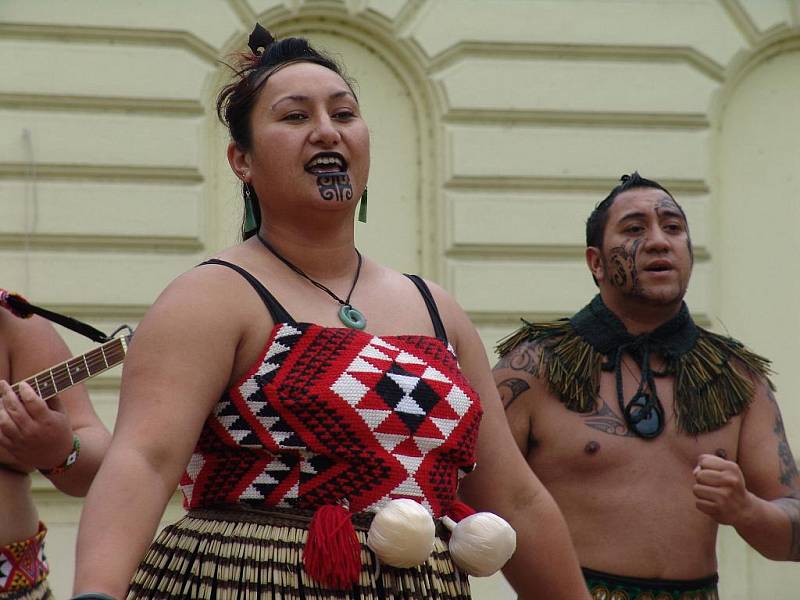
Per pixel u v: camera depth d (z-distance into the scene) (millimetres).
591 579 11125
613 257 11633
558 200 21328
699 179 21750
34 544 10367
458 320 7824
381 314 7414
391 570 6918
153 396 6809
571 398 11391
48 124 20047
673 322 11688
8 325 10422
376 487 6867
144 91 20312
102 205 20047
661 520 11227
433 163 21250
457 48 21328
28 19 20094
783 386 21797
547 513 7898
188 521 7121
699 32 21984
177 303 6977
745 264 21906
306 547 6746
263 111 7438
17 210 19844
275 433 6875
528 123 21438
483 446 7848
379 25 21062
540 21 21562
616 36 21734
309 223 7363
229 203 20141
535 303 21078
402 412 6918
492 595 19891
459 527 7184
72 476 10133
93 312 19969
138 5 20359
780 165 22156
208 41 20516
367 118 21172
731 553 20719
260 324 7059
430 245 21141
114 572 6391
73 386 10438
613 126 21688
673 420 11445
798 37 22219
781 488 11523
